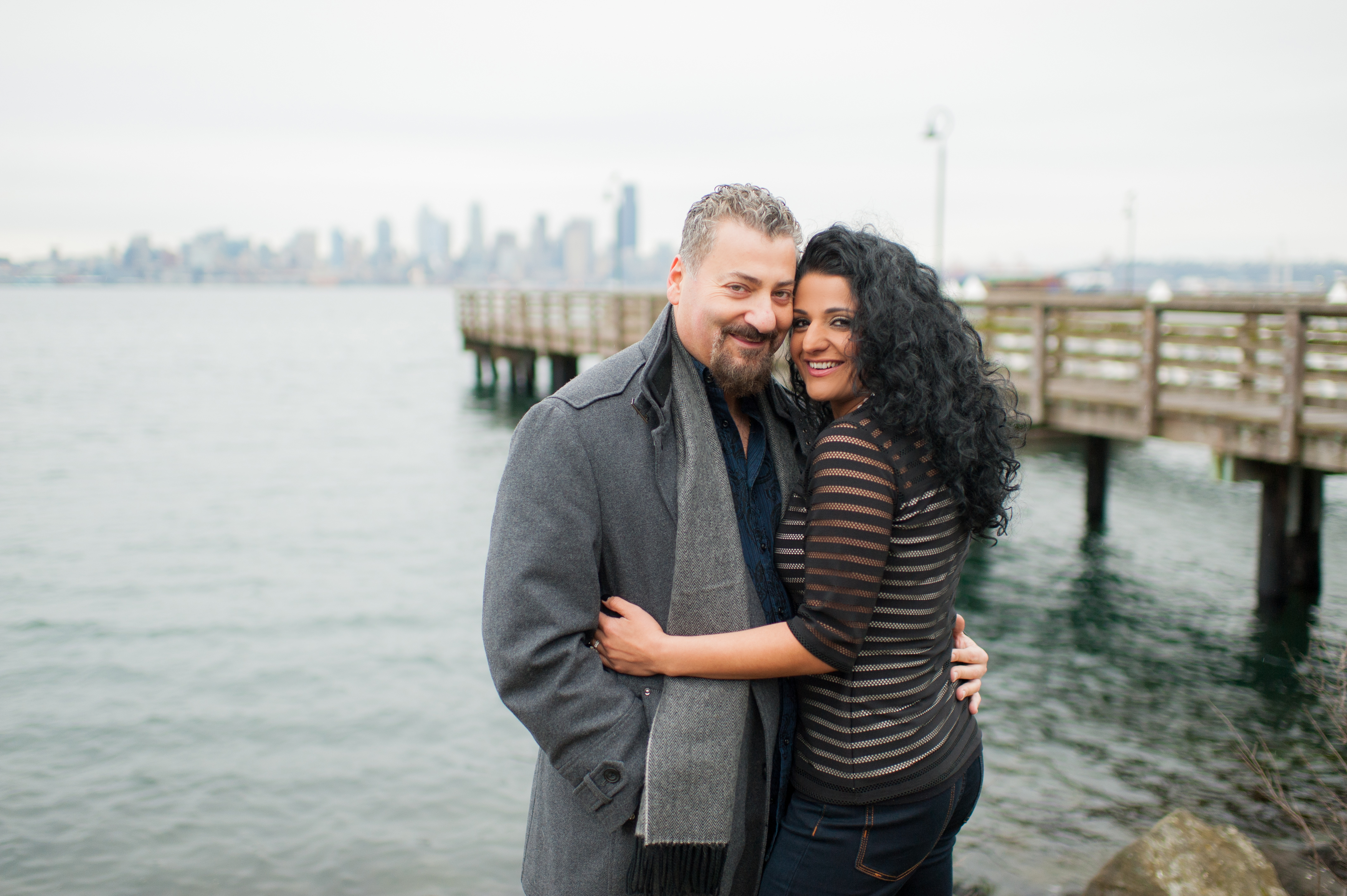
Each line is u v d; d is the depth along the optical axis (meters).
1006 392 1.70
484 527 11.26
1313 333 7.18
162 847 4.31
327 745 5.35
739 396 1.68
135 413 23.06
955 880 3.76
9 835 4.41
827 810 1.61
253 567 9.41
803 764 1.64
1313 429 6.74
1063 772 4.83
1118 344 11.03
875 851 1.61
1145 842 3.39
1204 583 8.59
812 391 1.66
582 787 1.55
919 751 1.60
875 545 1.49
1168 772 4.81
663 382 1.61
